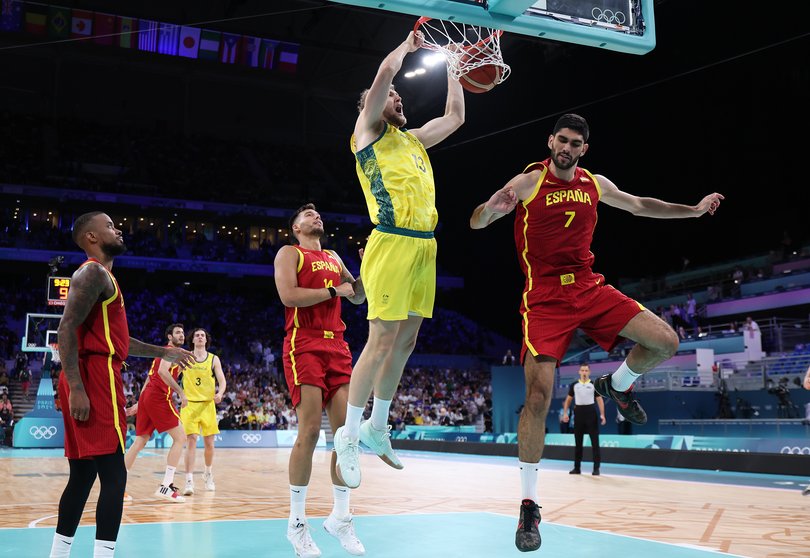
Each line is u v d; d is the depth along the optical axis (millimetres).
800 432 14062
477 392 26922
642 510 6672
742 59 19250
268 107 34438
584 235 4090
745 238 24234
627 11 4023
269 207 31016
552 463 13883
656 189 22484
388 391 4195
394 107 4082
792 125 20312
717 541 4934
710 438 13844
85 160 30547
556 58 22578
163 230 31047
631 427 17406
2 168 27656
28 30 27766
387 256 3902
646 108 21812
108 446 3594
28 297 28297
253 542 4824
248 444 21281
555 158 4039
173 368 7785
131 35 29406
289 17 27844
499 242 28219
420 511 6504
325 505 7023
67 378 3490
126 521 5828
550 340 3971
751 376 17094
